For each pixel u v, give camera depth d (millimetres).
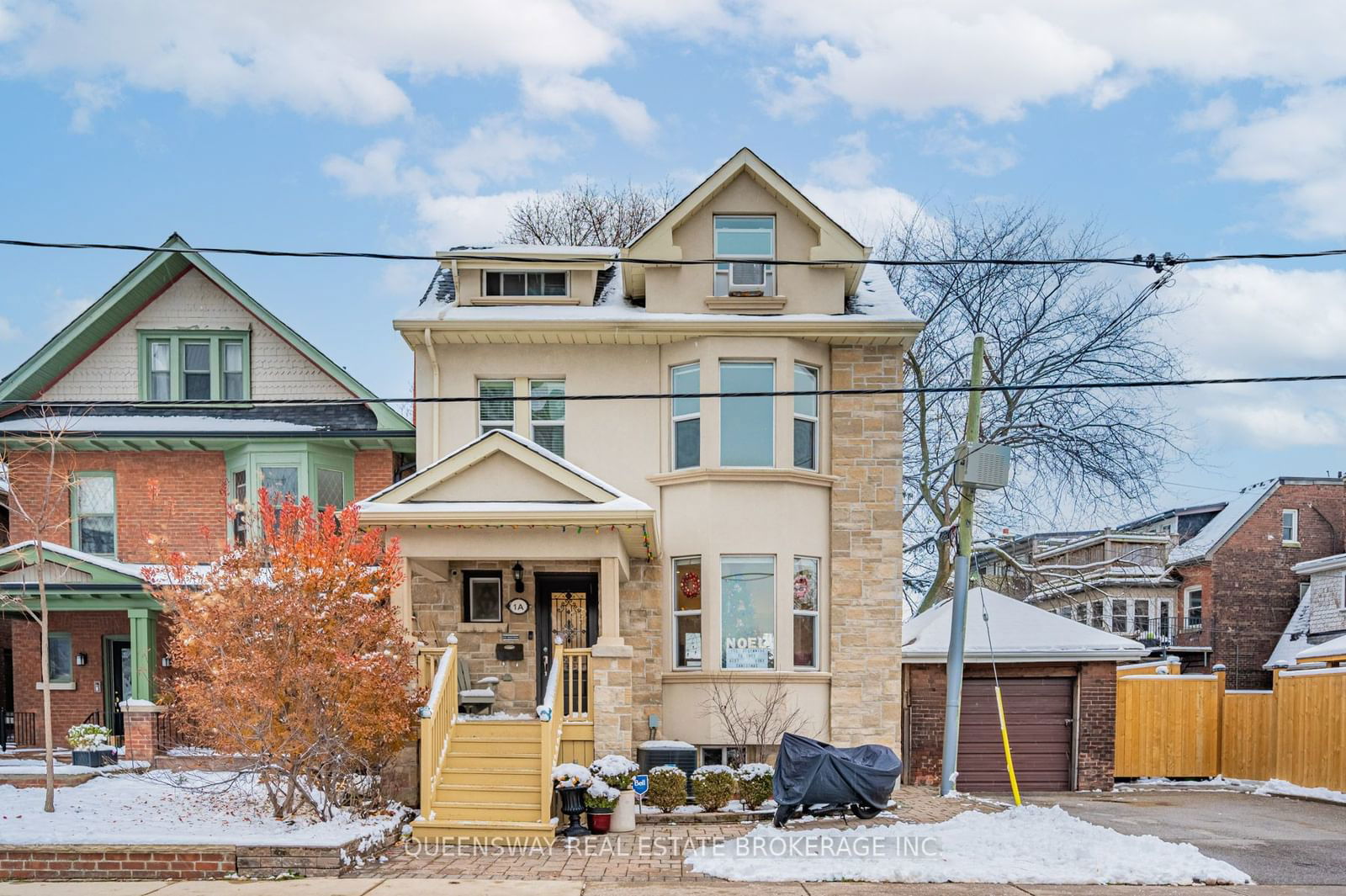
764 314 19203
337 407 21516
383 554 15195
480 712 18328
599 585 19016
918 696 20516
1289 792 19234
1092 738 20484
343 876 12156
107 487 21062
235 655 13641
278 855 12117
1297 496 36938
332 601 14023
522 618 18891
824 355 19344
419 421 19484
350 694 13883
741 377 19047
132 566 19500
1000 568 36062
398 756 15664
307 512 14789
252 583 13805
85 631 21156
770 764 18219
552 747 14969
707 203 19578
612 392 19312
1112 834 13258
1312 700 19766
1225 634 36188
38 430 19984
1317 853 13305
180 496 21000
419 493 16391
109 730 19312
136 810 14070
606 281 21281
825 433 19281
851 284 20312
